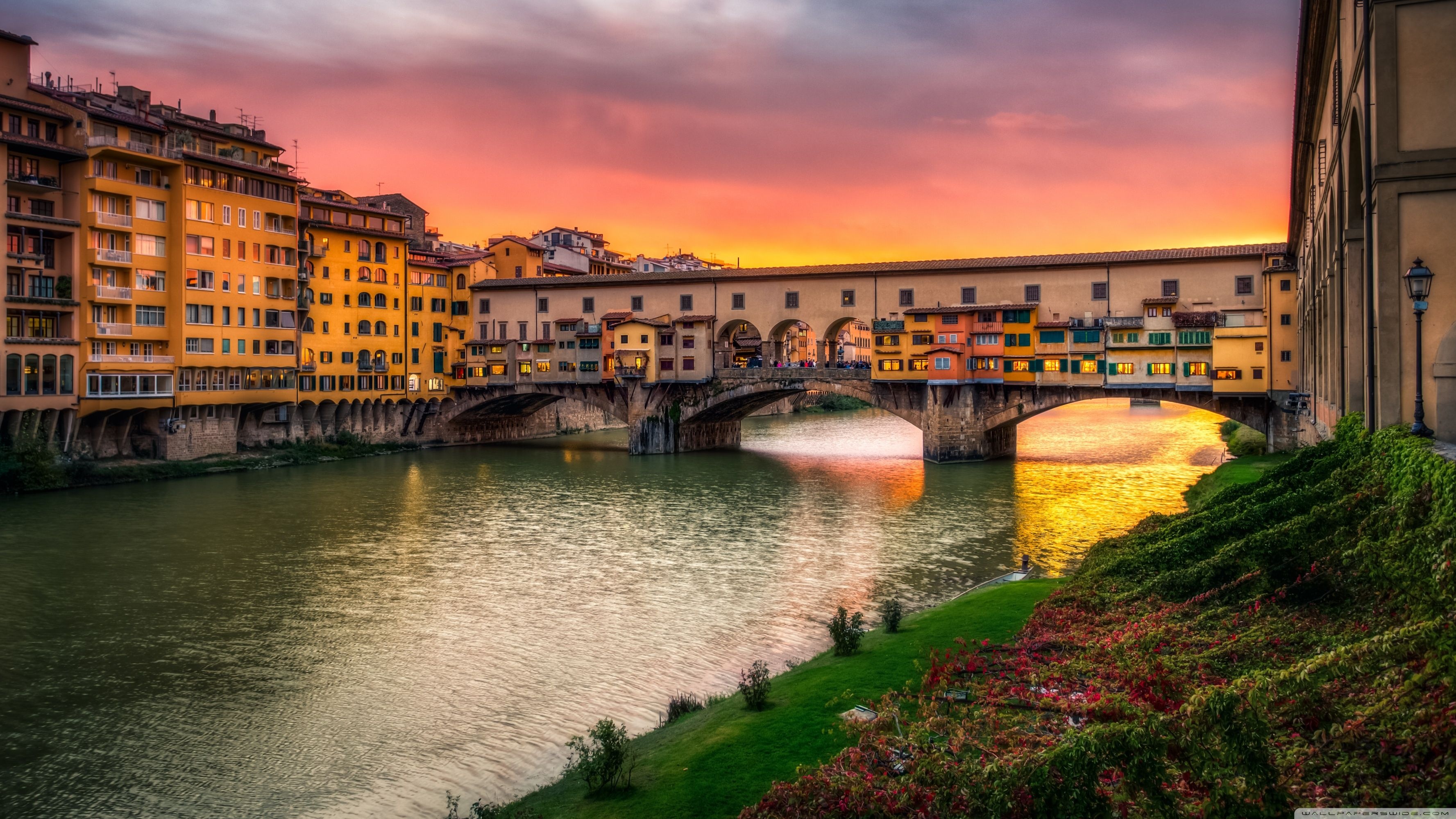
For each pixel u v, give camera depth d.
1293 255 75.25
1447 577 15.71
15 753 27.16
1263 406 82.75
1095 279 88.56
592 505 68.50
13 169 70.56
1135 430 130.38
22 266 70.75
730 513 65.00
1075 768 14.42
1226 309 84.06
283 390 93.06
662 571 48.06
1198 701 14.40
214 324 84.62
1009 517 62.28
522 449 109.38
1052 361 89.38
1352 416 27.70
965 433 92.25
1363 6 23.58
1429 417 21.58
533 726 28.73
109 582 45.38
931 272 94.75
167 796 24.59
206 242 83.88
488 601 42.50
